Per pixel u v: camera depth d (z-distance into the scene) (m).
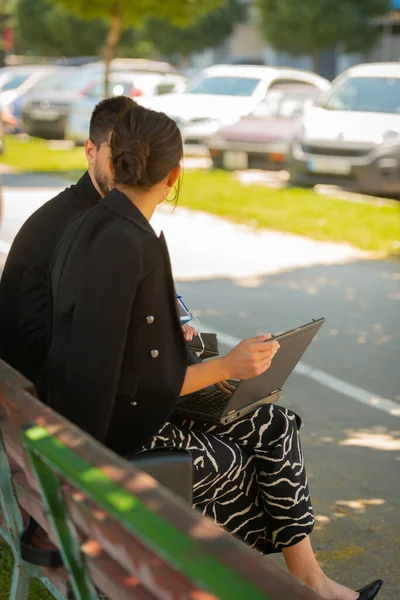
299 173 15.53
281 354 3.12
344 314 8.13
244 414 3.22
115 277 2.63
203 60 51.81
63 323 2.77
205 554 1.58
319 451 5.23
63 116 24.53
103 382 2.64
